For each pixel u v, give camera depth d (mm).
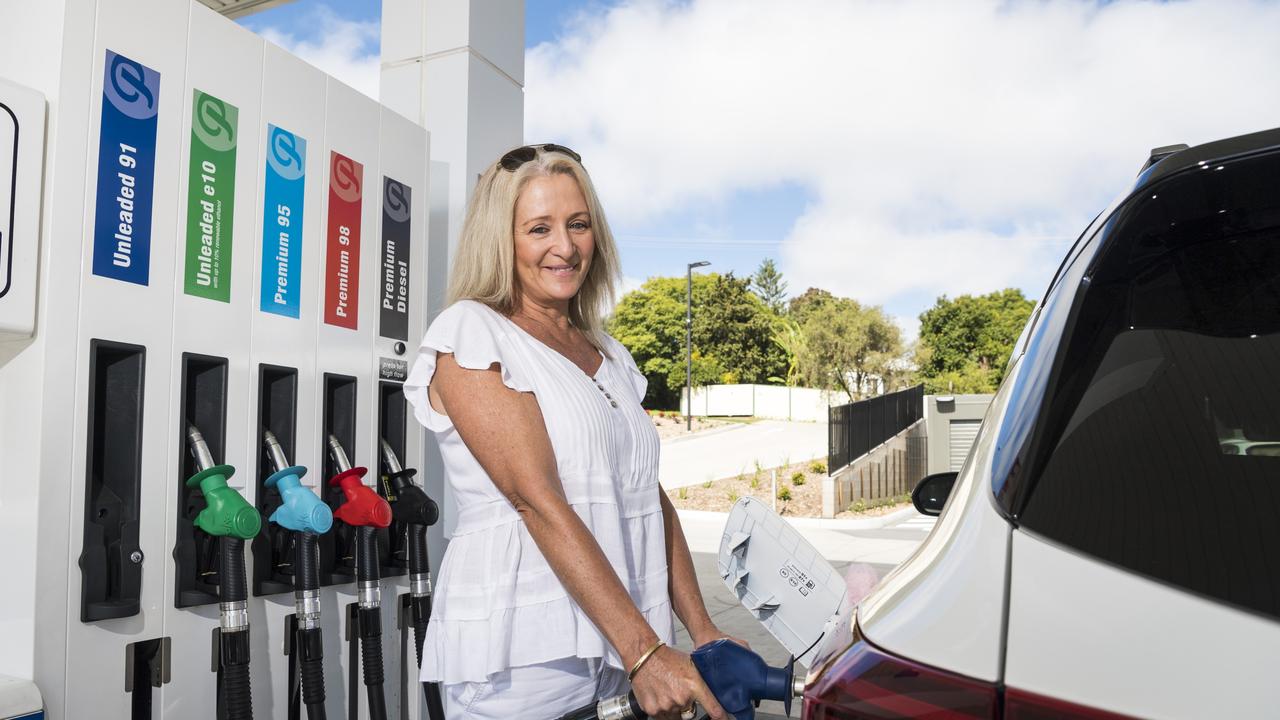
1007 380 1102
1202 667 646
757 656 1182
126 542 1890
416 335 2826
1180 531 738
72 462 1776
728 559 1687
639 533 1525
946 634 742
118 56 1898
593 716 1238
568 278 1549
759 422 35375
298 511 2123
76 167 1807
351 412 2553
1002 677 689
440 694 2650
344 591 2500
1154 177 1054
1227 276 939
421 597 2570
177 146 2033
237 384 2178
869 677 750
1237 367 857
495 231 1521
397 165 2766
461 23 3201
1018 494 826
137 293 1929
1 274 1665
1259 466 771
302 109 2400
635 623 1239
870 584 1601
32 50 1806
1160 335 912
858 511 17953
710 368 40750
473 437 1361
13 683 1660
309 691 2197
